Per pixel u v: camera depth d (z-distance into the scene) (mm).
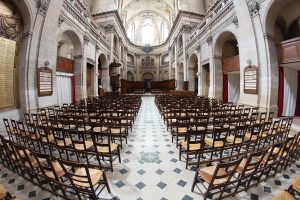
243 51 9414
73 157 4535
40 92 8273
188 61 21516
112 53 22812
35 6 7770
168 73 35125
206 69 16844
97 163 4211
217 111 7203
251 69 8859
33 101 7914
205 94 16969
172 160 4379
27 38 7562
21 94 7535
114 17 23156
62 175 3246
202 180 3365
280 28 9742
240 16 9391
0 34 6652
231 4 10906
